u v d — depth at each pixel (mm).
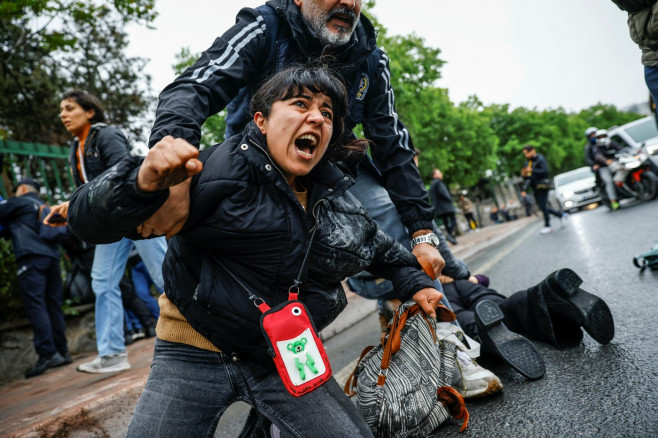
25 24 8867
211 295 1288
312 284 1396
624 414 1731
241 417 2553
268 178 1288
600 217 10391
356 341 3865
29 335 4758
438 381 1938
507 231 14672
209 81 1623
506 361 2258
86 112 3348
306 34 1897
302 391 1248
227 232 1252
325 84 1346
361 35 2082
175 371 1365
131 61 11680
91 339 5387
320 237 1369
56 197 6719
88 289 5270
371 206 2348
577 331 2725
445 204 11484
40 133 9852
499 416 1953
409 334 1973
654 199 10516
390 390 1858
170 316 1395
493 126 39219
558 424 1773
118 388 2555
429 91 19453
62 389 3141
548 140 38750
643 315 2826
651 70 2762
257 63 1854
